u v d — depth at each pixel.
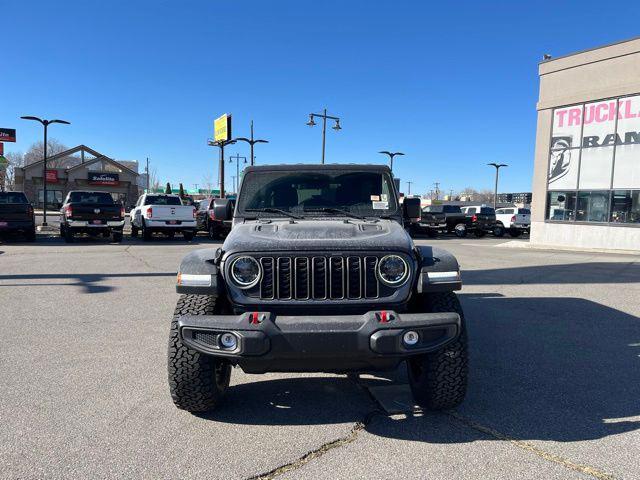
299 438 3.46
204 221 22.97
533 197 20.70
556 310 7.46
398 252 3.54
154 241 20.20
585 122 18.73
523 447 3.32
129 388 4.34
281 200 4.82
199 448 3.31
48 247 16.73
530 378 4.63
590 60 18.33
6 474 2.97
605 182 18.19
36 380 4.51
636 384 4.49
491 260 13.95
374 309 3.51
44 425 3.62
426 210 28.59
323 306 3.46
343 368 3.49
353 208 4.76
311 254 3.47
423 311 3.82
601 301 8.14
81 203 18.34
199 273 3.56
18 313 7.10
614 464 3.10
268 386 4.46
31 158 75.50
